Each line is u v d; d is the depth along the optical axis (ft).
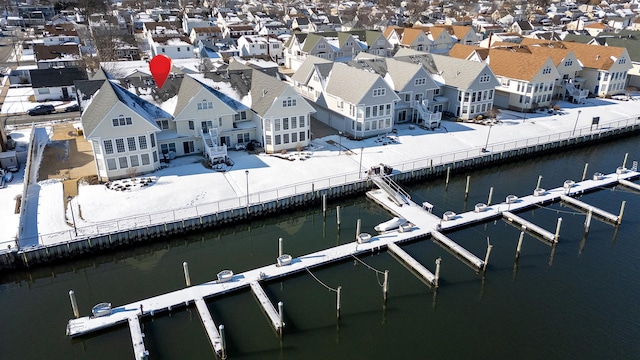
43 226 133.69
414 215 151.33
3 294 118.62
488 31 533.96
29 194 152.15
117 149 161.07
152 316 106.83
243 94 202.69
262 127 189.57
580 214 157.07
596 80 294.05
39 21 593.01
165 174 168.86
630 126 235.40
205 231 142.82
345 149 196.03
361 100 202.08
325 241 142.31
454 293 116.98
